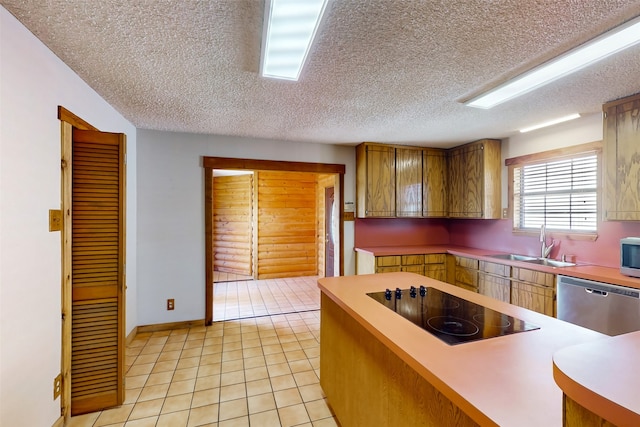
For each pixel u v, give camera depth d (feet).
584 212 9.76
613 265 8.91
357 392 5.22
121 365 6.76
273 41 5.14
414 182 13.88
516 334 3.86
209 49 5.56
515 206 12.08
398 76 6.57
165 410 6.63
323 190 19.63
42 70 5.40
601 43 5.17
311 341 10.21
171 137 11.32
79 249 6.40
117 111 8.95
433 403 3.31
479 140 12.60
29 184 5.09
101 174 6.53
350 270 14.10
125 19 4.69
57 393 5.90
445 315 4.62
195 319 11.57
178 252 11.38
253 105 8.39
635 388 1.67
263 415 6.48
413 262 12.92
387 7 4.31
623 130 7.72
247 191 20.44
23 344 4.95
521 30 4.90
